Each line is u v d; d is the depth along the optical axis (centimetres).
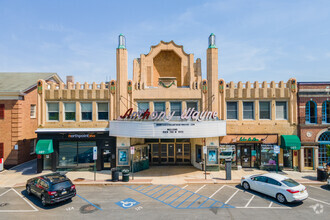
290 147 1814
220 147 1952
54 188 1158
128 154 1905
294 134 1927
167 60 2131
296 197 1145
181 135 1705
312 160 1897
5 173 1853
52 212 1104
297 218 1028
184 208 1142
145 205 1184
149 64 2038
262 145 1938
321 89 1889
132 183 1555
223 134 1853
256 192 1384
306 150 1914
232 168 1945
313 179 1645
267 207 1150
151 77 2031
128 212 1098
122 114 1931
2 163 1916
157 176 1752
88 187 1503
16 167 2036
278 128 1933
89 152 1959
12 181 1628
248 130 1941
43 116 1941
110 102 1950
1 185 1538
